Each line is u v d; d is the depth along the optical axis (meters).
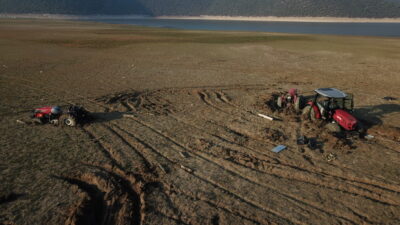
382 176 7.66
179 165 8.02
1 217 5.86
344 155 8.76
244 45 40.53
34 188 6.84
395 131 10.49
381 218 6.12
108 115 12.02
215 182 7.27
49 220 5.82
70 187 6.93
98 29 77.75
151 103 13.87
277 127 10.87
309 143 9.30
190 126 10.91
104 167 7.89
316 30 113.19
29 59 25.97
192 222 5.89
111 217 6.07
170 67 23.53
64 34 55.97
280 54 32.06
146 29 85.38
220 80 19.20
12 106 12.89
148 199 6.57
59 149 8.81
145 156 8.50
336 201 6.64
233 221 5.94
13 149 8.73
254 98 14.88
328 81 19.41
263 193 6.88
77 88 16.41
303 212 6.25
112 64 24.44
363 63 26.73
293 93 12.49
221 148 9.05
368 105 13.98
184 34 63.50
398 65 25.70
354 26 165.25
